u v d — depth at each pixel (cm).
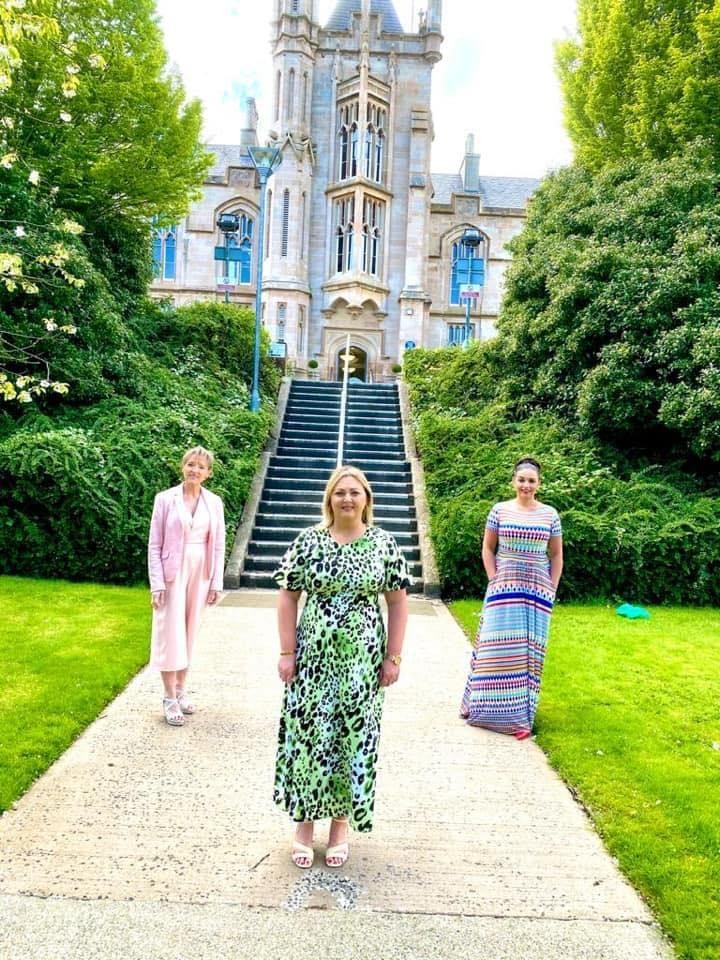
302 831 274
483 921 242
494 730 420
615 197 1211
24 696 425
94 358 1051
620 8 1399
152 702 441
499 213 3409
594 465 996
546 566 423
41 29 546
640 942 234
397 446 1241
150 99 1400
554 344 1138
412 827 306
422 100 2945
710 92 1248
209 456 428
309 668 269
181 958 218
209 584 436
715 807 321
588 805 327
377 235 2923
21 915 236
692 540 805
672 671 532
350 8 3062
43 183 1229
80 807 309
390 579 274
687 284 983
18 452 791
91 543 797
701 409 892
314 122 2894
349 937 232
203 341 1427
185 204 1630
